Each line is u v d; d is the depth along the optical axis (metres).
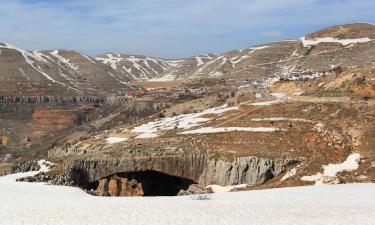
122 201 54.03
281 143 91.12
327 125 92.88
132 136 121.38
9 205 51.59
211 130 105.69
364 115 91.38
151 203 51.16
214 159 92.31
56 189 76.75
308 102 108.50
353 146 83.88
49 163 113.44
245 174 86.75
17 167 117.31
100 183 100.25
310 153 86.25
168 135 109.94
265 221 40.19
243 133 98.31
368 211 43.94
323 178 75.25
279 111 108.19
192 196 58.38
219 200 52.97
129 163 99.75
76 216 43.38
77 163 101.06
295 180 77.50
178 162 96.69
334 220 40.12
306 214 42.88
